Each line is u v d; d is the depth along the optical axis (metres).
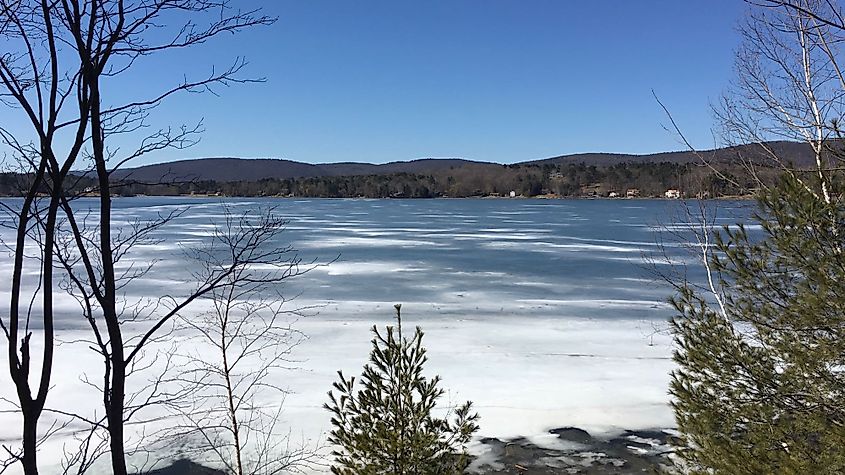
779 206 4.77
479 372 11.35
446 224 52.72
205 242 31.55
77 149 2.69
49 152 2.58
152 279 20.69
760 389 4.92
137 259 25.56
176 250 28.72
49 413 9.27
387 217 64.00
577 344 13.35
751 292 5.00
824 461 4.23
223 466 7.71
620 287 20.70
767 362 5.02
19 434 8.56
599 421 9.12
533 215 67.75
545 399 9.97
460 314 16.44
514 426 8.91
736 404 4.96
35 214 2.68
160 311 15.89
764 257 4.95
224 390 10.24
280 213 70.56
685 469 6.42
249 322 14.85
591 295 19.27
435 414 9.20
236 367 11.49
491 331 14.50
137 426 8.78
